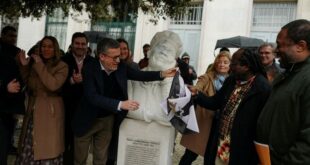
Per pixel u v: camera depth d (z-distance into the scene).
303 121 2.13
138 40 14.77
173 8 5.48
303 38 2.17
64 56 4.42
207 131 3.94
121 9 5.86
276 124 2.27
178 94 3.15
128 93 3.48
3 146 3.74
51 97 3.85
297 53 2.20
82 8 5.91
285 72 2.32
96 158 3.70
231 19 13.13
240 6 13.00
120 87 3.37
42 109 3.79
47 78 3.65
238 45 9.24
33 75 3.84
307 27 2.19
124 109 3.17
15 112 3.70
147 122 3.40
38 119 3.78
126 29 15.30
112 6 5.91
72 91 4.08
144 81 3.37
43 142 3.76
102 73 3.37
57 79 3.73
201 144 3.94
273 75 4.11
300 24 2.21
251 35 13.19
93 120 3.43
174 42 3.43
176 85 3.18
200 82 4.20
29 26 17.84
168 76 3.21
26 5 5.65
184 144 4.05
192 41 14.21
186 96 3.15
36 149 3.75
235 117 2.83
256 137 2.57
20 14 6.09
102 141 3.68
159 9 6.59
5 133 3.75
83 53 4.38
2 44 5.78
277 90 2.34
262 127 2.40
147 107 3.38
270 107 2.34
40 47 3.83
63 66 3.83
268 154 2.30
